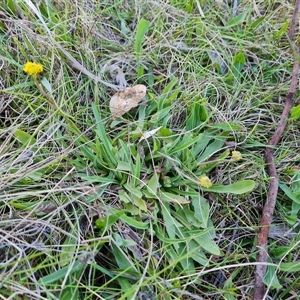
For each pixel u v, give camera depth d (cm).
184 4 47
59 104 36
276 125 38
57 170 31
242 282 29
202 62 42
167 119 35
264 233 30
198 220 30
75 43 40
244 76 42
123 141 34
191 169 33
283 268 29
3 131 32
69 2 43
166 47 42
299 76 41
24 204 29
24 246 27
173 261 28
